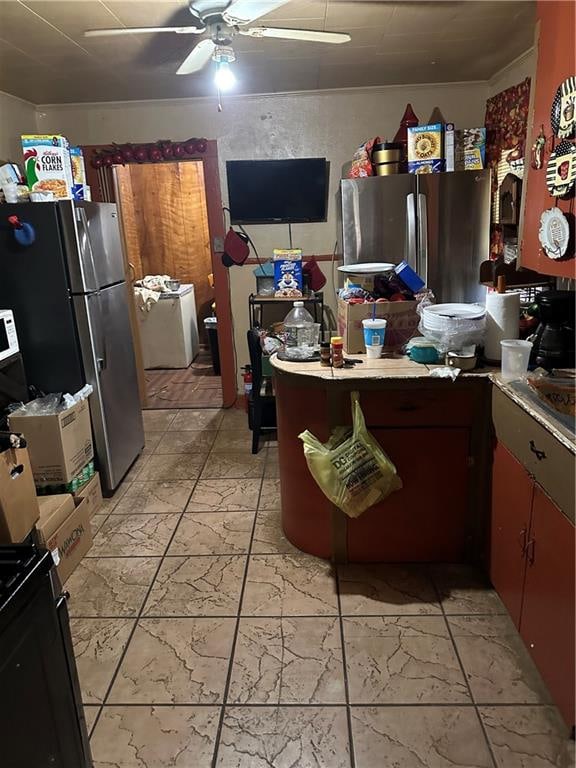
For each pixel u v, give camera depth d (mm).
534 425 1630
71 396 2730
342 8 2326
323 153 3934
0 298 2744
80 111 3871
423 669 1809
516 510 1852
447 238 3184
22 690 1070
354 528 2320
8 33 2387
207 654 1908
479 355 2234
